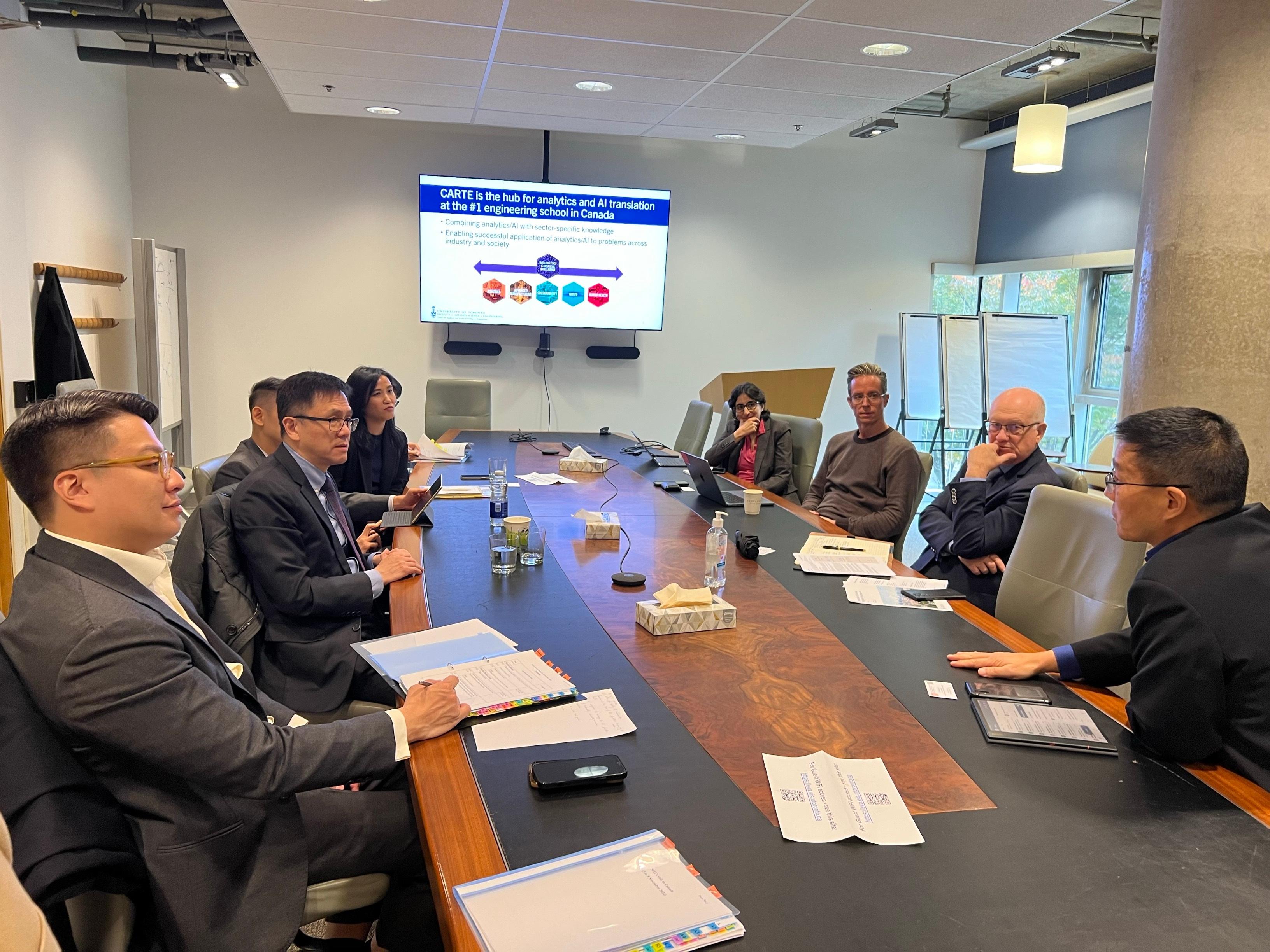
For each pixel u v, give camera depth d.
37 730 1.17
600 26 3.91
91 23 4.45
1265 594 1.40
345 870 1.52
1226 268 2.49
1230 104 2.45
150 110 6.03
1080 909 1.04
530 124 5.98
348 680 2.19
